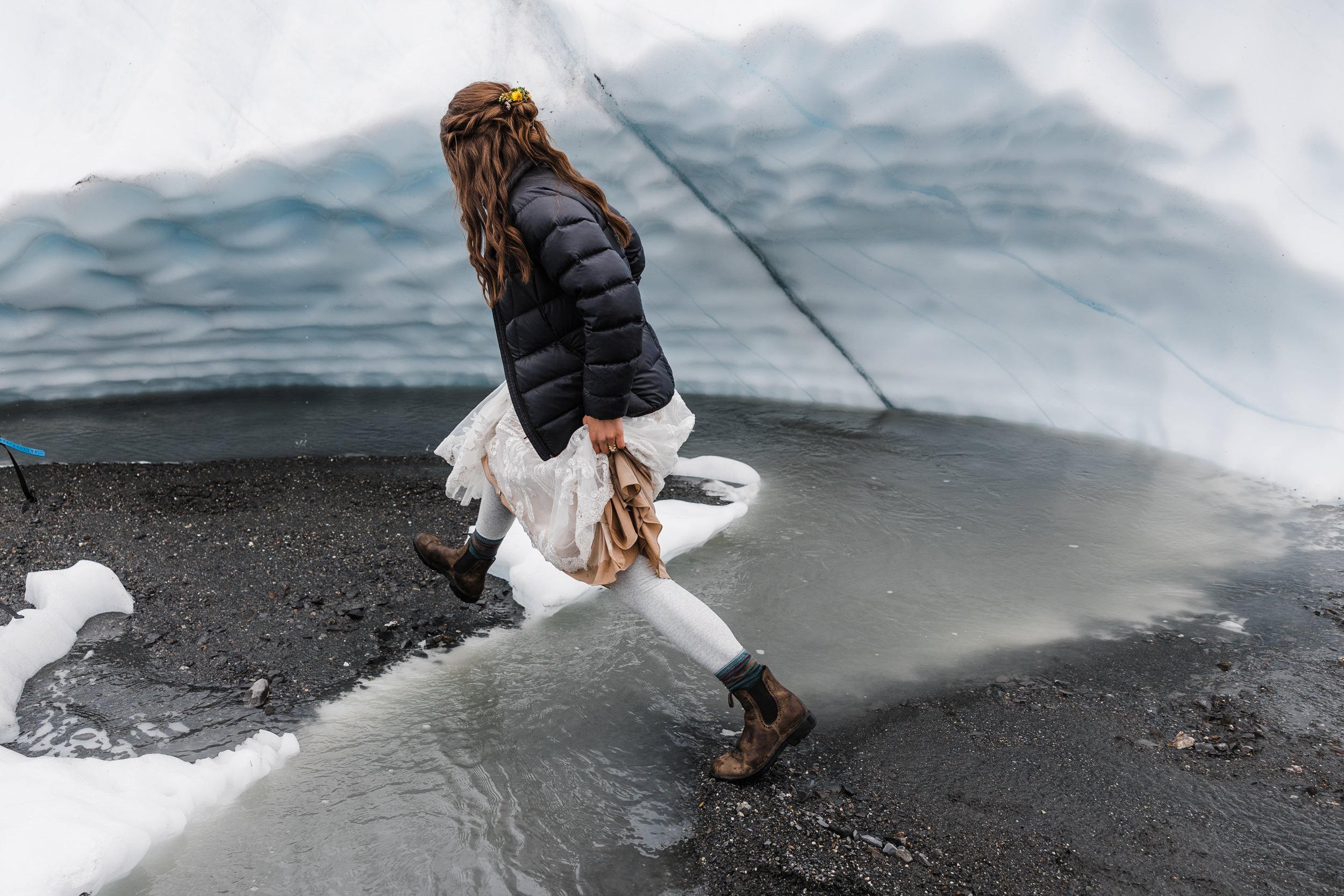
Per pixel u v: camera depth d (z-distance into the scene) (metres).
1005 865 1.56
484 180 1.55
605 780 1.81
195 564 2.64
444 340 4.48
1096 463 3.57
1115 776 1.79
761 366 4.45
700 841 1.64
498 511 2.05
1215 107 3.34
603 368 1.53
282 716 2.00
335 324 4.36
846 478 3.45
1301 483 3.26
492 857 1.60
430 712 2.03
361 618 2.40
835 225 3.92
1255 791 1.74
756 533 2.99
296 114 3.68
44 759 1.75
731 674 1.72
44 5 3.77
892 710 2.03
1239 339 3.50
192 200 3.64
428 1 3.82
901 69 3.47
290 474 3.38
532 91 3.75
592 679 2.16
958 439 3.87
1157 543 2.88
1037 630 2.38
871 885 1.52
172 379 4.45
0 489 3.10
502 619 2.44
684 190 3.98
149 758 1.80
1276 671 2.15
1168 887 1.51
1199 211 3.42
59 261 3.75
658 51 3.62
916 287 4.02
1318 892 1.49
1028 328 3.95
